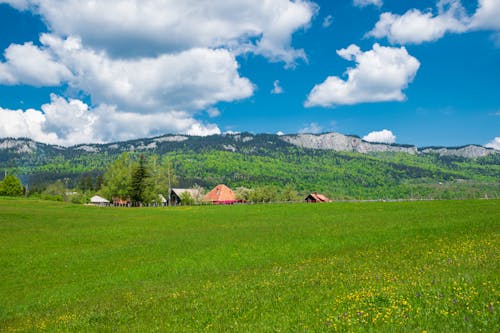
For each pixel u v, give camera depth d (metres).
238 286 19.44
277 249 35.56
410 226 41.66
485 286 12.10
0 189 160.25
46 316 19.52
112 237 49.34
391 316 10.69
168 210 91.56
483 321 9.47
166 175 149.75
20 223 60.41
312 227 49.41
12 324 18.98
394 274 16.80
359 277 17.33
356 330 9.94
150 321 14.35
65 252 39.84
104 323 15.02
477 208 56.34
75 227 58.72
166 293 21.25
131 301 20.12
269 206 89.94
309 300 13.90
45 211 77.69
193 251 37.56
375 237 36.97
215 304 15.59
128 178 133.88
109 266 33.44
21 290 27.50
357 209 72.38
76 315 17.73
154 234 51.41
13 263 35.25
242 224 58.72
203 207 97.62
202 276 27.47
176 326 12.94
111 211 87.12
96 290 26.28
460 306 10.73
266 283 18.97
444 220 44.16
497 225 34.12
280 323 11.50
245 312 13.59
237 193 178.75
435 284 13.16
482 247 20.75
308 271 21.91
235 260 32.44
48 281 29.58
